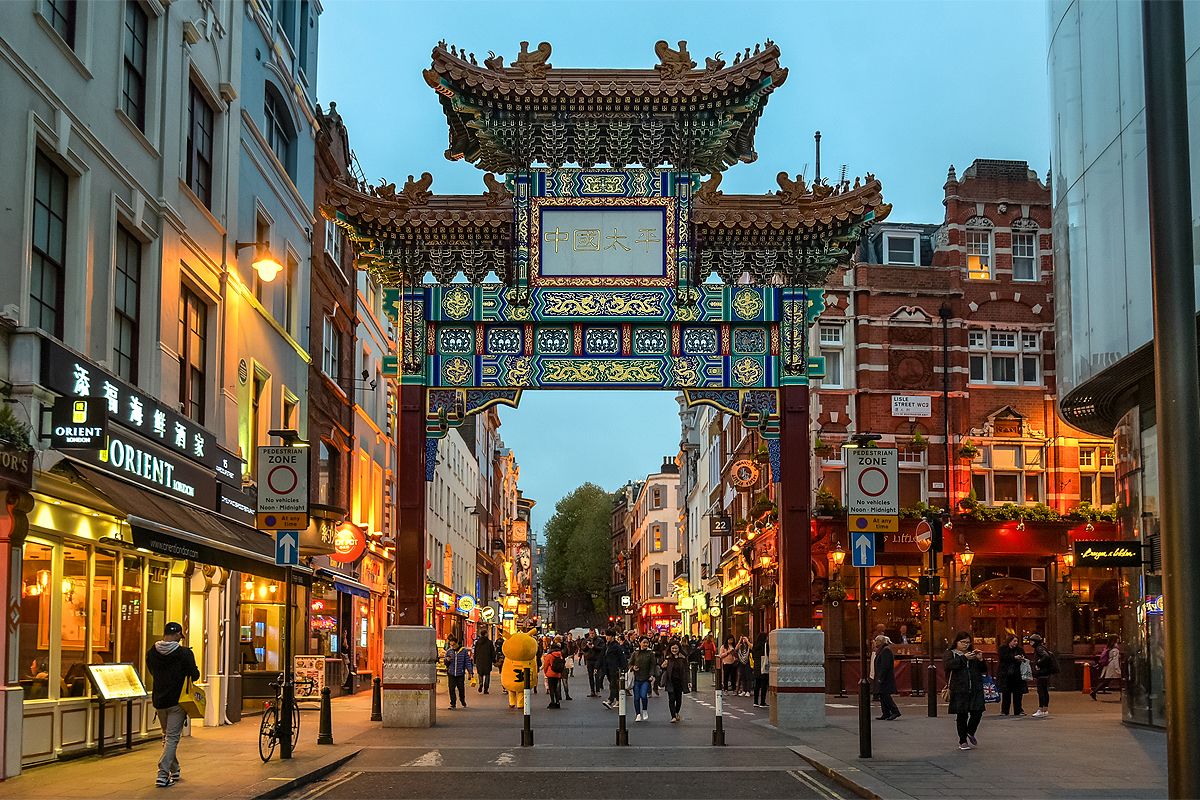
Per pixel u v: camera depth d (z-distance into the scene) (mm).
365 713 28891
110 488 17172
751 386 25266
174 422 21250
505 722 26578
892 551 40594
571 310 25188
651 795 14953
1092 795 14148
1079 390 26062
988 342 44406
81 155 18234
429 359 25266
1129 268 22516
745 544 50500
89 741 18203
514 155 25391
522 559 145250
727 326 25422
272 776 15703
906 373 43625
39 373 16031
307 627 33625
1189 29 20391
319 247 35906
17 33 16156
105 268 19125
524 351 25250
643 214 25438
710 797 14781
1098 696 37250
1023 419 43938
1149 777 15875
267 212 29516
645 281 25234
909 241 45875
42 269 17453
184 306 23656
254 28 28625
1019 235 45438
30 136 16453
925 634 40531
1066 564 41625
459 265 25453
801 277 25594
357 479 42312
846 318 43812
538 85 24844
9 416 14891
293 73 32875
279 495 18484
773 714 25375
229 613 25141
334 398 38156
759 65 24906
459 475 72938
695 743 21641
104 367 18781
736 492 57750
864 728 18266
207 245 24547
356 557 35375
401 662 24641
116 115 19719
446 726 25000
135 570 20797
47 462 15914
